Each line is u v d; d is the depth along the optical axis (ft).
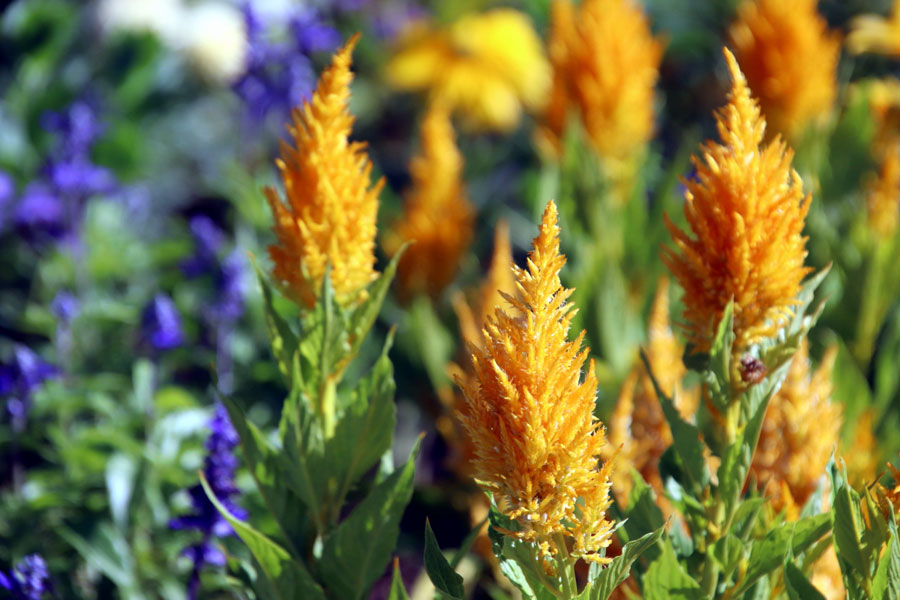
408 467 7.73
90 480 13.05
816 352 14.85
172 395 14.35
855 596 6.66
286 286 7.86
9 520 12.71
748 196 6.48
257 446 8.14
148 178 23.79
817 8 23.73
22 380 13.24
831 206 17.57
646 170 20.83
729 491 7.02
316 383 7.97
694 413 8.68
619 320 14.82
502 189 24.02
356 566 7.89
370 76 25.73
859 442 10.18
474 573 11.92
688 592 6.73
